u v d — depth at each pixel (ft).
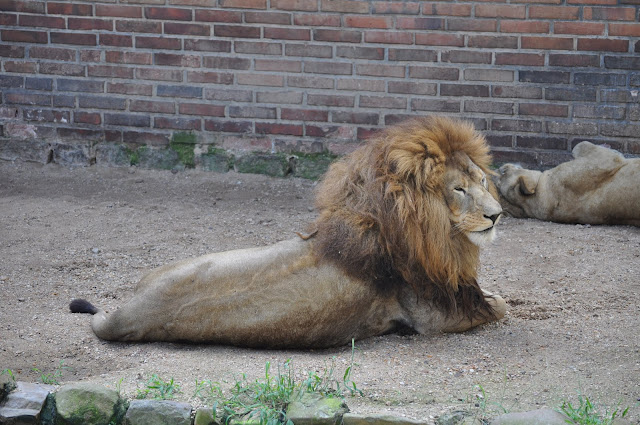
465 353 27.32
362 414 22.13
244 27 47.75
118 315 27.78
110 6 48.49
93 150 49.83
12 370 26.05
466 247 28.02
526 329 29.50
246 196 46.34
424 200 26.86
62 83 49.70
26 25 49.32
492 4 45.78
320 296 26.81
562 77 45.96
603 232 40.34
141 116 49.44
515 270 35.47
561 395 23.61
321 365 26.07
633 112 45.57
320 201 28.55
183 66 48.62
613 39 45.21
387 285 27.81
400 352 27.37
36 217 41.98
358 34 47.06
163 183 47.93
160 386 23.89
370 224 26.99
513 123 46.75
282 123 48.57
